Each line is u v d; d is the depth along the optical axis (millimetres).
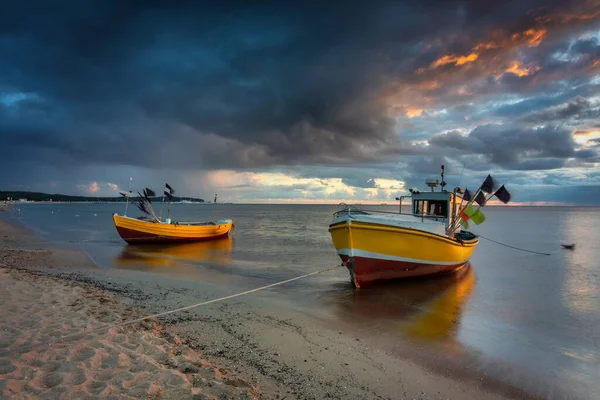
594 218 89375
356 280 13234
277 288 13336
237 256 21656
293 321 9438
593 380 6785
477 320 10203
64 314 7641
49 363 5148
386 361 7207
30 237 30891
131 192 26625
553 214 123938
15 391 4277
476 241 18078
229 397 4844
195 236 28219
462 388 6289
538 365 7348
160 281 13789
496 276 16859
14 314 7414
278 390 5688
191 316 9414
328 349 7652
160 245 26359
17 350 5535
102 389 4496
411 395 5938
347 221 12633
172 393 4602
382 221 12883
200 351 6957
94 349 5758
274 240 30844
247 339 7930
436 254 14477
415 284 14508
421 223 13586
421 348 8000
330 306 11102
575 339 8844
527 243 32344
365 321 9742
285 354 7234
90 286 11984
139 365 5324
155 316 8977
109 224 48750
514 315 10711
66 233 35188
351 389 5984
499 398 6035
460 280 15680
